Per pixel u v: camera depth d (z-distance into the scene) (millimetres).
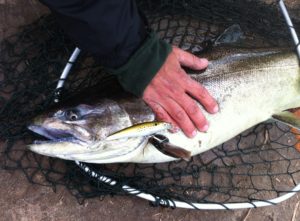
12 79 788
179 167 831
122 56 635
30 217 754
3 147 760
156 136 701
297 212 888
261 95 792
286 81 817
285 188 891
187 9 885
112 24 601
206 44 836
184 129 707
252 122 803
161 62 655
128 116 694
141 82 662
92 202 781
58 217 764
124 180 770
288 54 821
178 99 688
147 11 882
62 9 599
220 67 762
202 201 805
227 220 846
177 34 894
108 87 714
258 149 889
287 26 855
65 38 819
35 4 858
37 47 814
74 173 767
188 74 736
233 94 761
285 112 833
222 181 853
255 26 914
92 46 633
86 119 668
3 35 829
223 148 866
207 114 732
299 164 912
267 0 983
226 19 904
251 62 786
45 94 785
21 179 762
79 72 814
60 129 662
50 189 769
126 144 682
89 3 593
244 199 854
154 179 788
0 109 769
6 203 750
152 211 808
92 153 670
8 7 845
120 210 792
